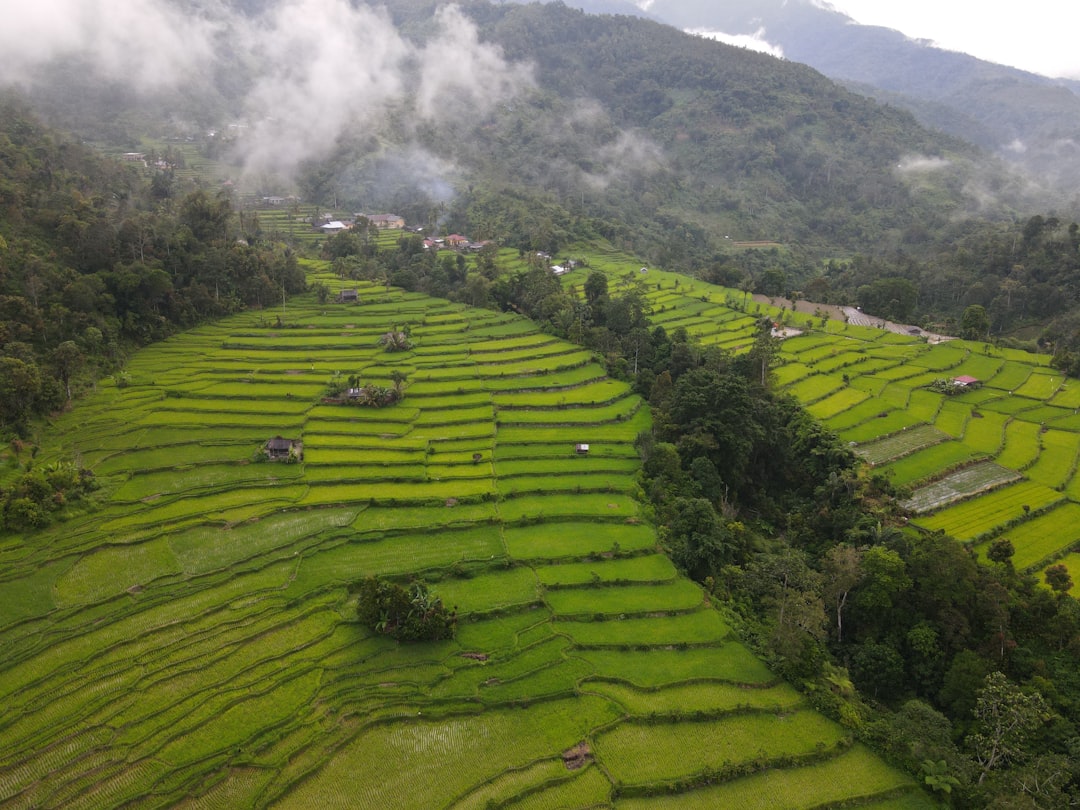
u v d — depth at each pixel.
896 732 42.38
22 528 54.94
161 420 74.75
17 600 48.00
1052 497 70.06
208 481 65.25
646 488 69.19
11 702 40.50
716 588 56.81
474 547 58.62
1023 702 40.62
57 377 74.00
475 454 73.12
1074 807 37.34
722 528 61.16
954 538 60.19
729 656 49.34
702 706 44.56
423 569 55.12
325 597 51.72
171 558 54.09
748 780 40.09
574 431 80.12
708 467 71.00
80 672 43.03
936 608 51.06
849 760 41.88
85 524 56.94
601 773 39.59
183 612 48.81
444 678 45.12
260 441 72.69
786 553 58.50
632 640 49.88
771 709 44.75
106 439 69.94
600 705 44.12
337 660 46.03
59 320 80.81
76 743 38.53
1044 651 48.16
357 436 75.69
